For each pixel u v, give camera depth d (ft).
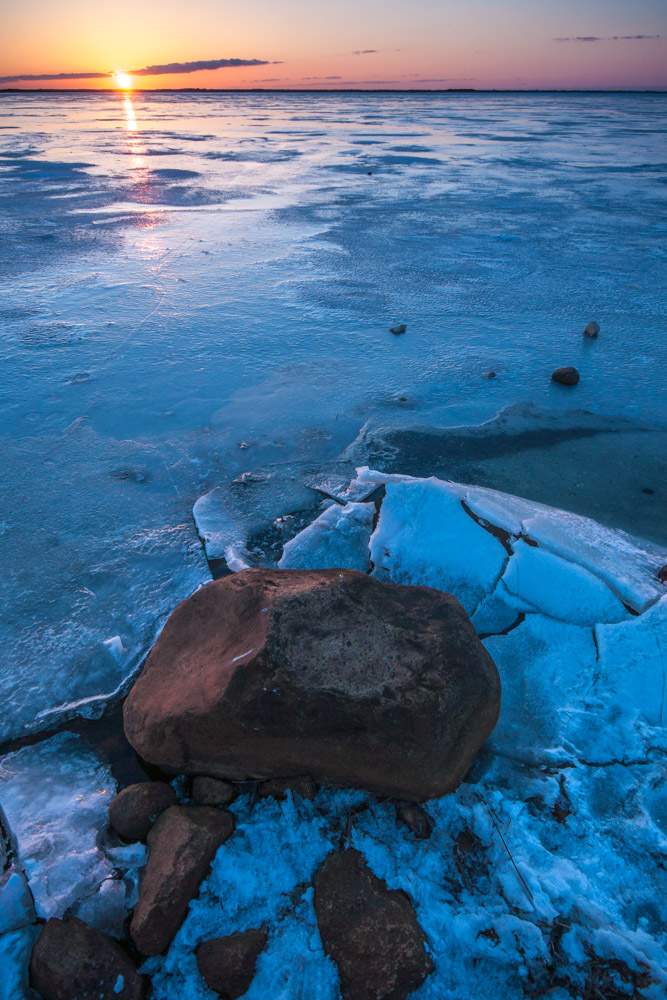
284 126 117.29
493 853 6.44
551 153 73.20
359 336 20.88
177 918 5.83
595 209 42.42
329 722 6.57
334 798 6.85
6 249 30.12
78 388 16.90
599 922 5.85
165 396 16.66
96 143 81.97
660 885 6.16
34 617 9.64
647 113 165.58
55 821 6.89
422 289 25.70
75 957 5.55
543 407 16.67
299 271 27.71
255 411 16.05
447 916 5.88
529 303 24.30
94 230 34.32
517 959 5.64
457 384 17.80
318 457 14.20
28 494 12.53
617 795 6.98
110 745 7.86
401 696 6.64
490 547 10.03
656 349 20.31
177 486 13.03
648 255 31.27
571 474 13.83
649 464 14.26
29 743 7.88
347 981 5.47
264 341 20.25
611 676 8.23
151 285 25.30
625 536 11.73
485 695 7.04
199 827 6.30
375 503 11.55
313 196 45.98
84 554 10.99
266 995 5.43
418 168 61.00
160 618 9.70
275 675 6.61
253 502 12.53
